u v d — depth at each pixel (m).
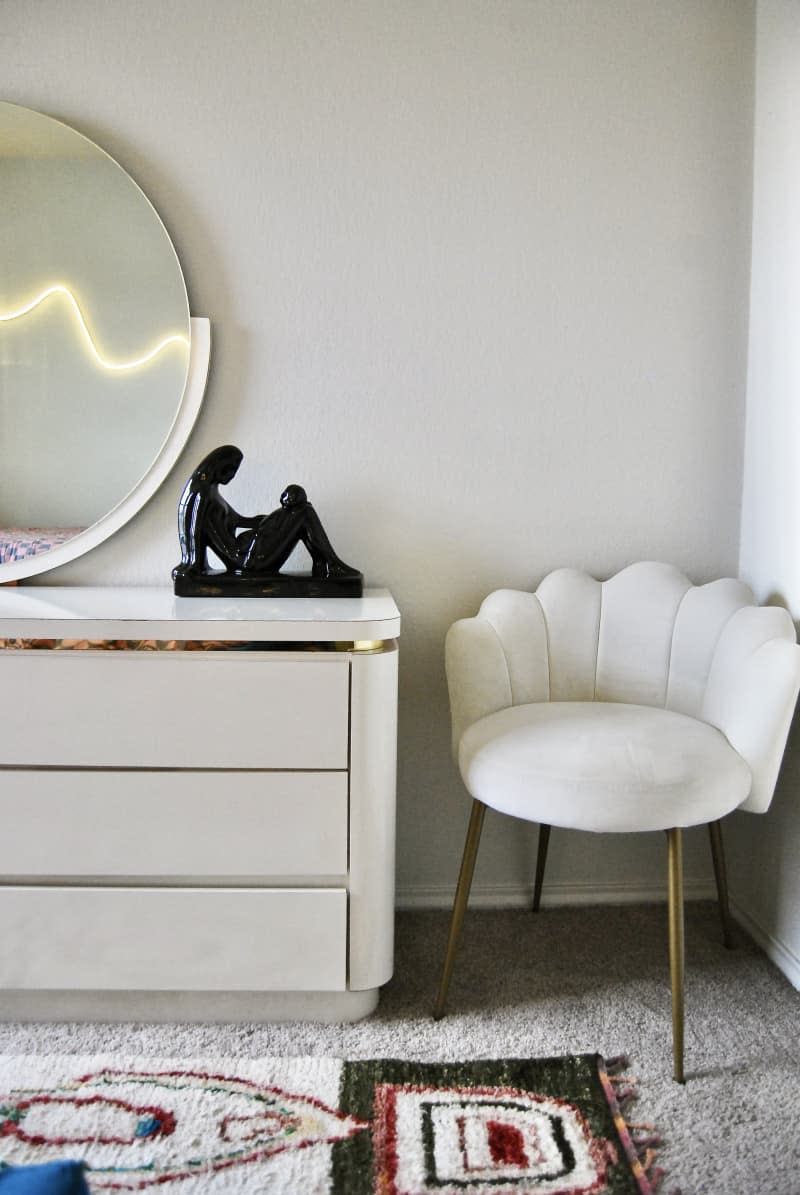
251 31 1.89
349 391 1.97
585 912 2.04
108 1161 1.26
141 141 1.91
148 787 1.56
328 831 1.57
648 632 1.88
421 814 2.05
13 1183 0.79
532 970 1.79
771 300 1.87
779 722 1.56
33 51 1.89
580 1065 1.48
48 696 1.54
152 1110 1.37
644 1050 1.54
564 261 1.96
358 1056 1.52
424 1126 1.34
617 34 1.92
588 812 1.47
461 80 1.92
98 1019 1.63
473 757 1.61
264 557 1.80
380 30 1.90
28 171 1.89
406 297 1.95
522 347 1.97
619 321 1.97
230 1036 1.58
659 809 1.46
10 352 1.92
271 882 1.58
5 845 1.57
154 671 1.54
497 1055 1.52
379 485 1.99
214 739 1.55
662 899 2.09
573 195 1.95
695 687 1.82
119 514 1.95
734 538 2.03
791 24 1.76
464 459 1.99
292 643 1.53
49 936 1.57
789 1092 1.44
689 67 1.93
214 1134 1.32
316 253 1.94
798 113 1.74
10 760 1.56
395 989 1.72
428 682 2.03
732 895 2.04
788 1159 1.30
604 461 2.00
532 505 2.00
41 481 1.95
